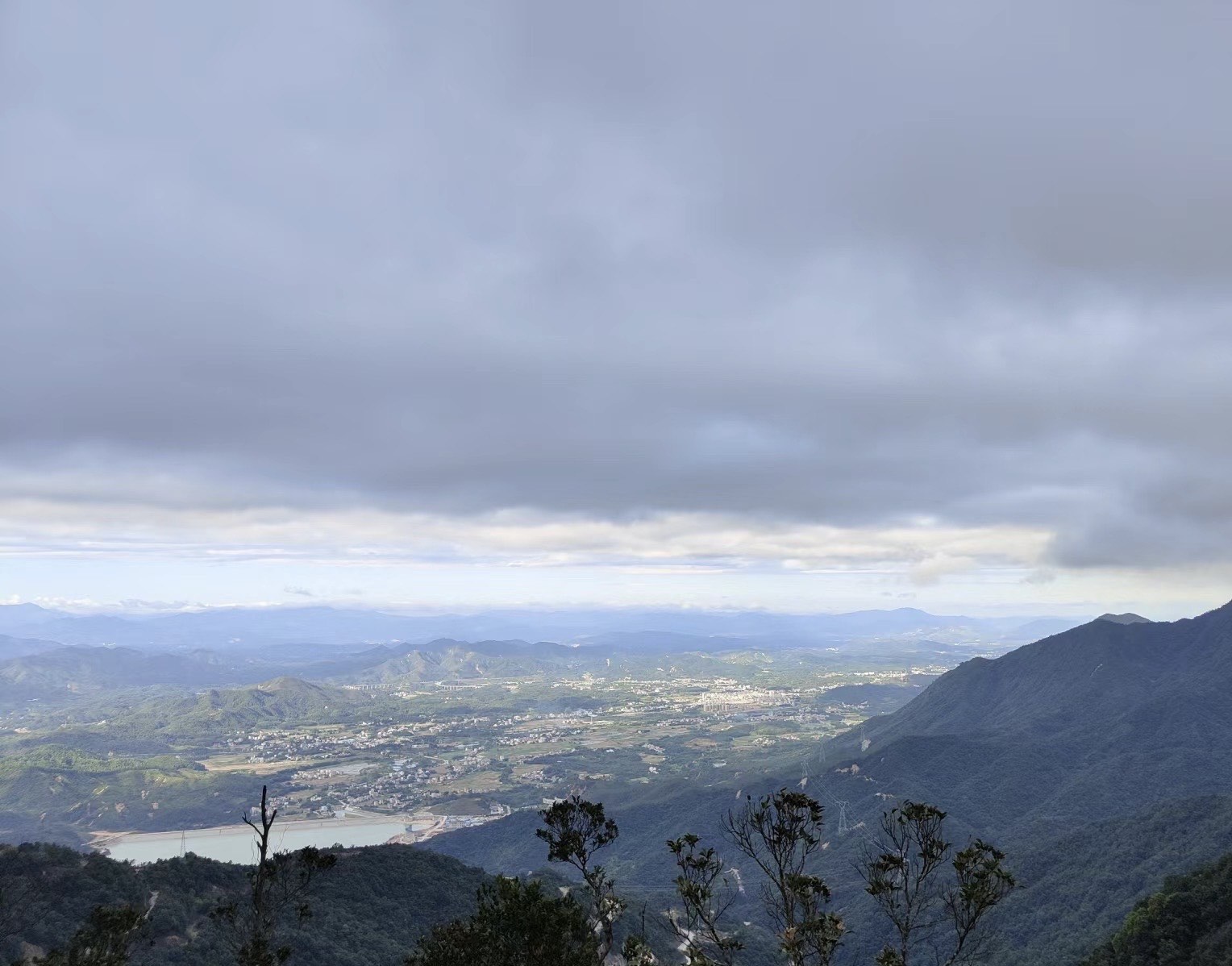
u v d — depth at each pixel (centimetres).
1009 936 14375
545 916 2998
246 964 3938
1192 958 9119
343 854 12425
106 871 9488
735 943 3450
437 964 3056
